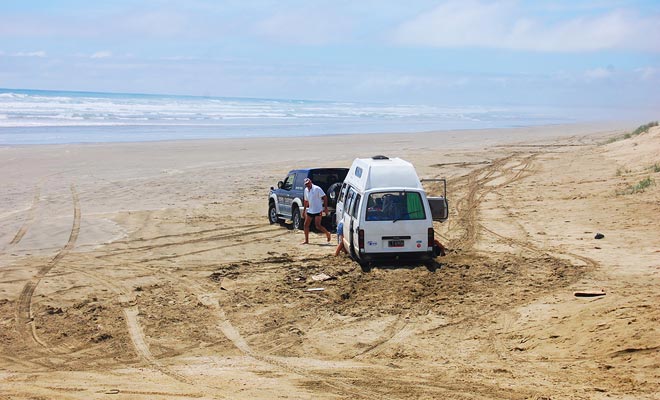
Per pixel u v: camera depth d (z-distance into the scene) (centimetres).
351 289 1340
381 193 1477
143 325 1161
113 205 2467
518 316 1117
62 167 3478
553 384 805
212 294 1343
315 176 2008
